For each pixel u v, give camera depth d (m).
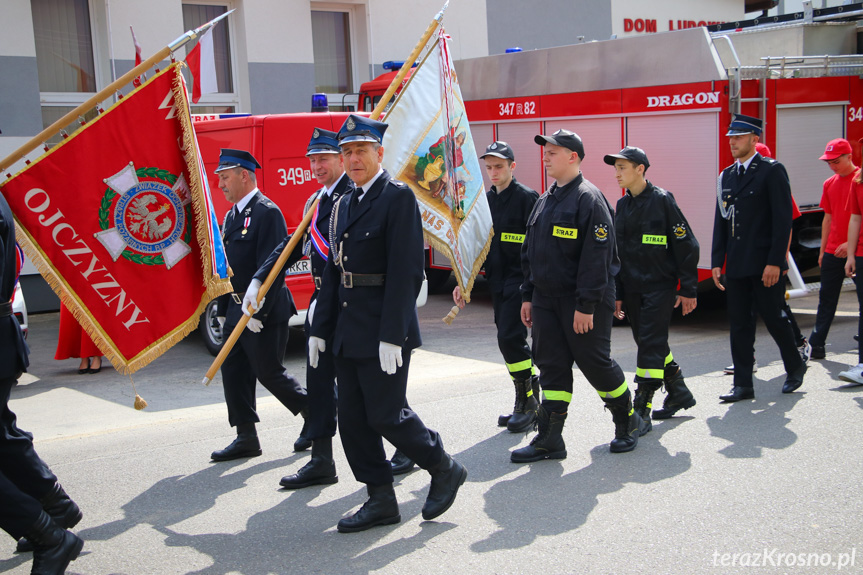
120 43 11.94
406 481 4.86
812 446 5.03
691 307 5.62
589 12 16.89
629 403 5.08
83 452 5.56
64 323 7.82
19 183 4.02
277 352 5.23
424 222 5.09
